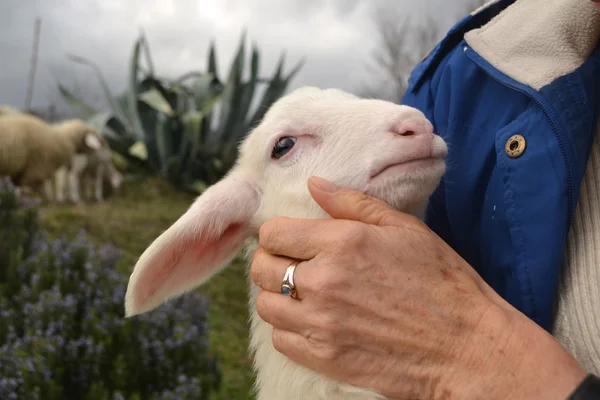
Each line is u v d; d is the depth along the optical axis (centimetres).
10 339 67
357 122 36
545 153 30
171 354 72
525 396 25
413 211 36
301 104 39
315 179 33
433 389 28
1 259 83
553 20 32
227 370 89
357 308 29
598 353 29
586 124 30
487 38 35
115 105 223
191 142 201
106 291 74
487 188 34
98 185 170
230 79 212
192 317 88
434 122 39
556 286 30
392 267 29
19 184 152
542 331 27
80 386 62
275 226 31
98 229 137
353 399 32
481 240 35
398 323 28
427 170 34
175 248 36
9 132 145
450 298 28
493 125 35
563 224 30
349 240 29
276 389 36
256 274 32
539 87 31
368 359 29
